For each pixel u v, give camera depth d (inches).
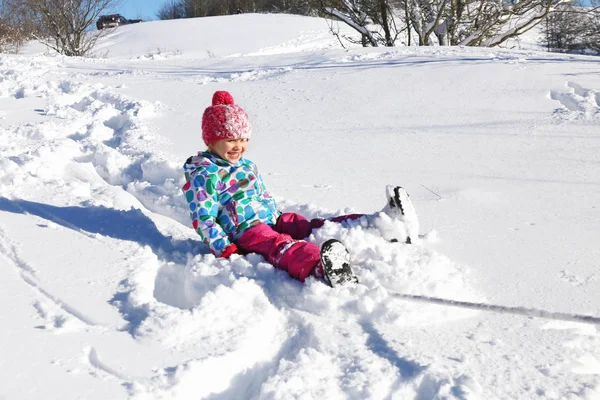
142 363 90.5
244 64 480.4
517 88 305.6
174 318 101.8
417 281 117.3
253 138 266.1
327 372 90.6
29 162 205.5
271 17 1614.2
